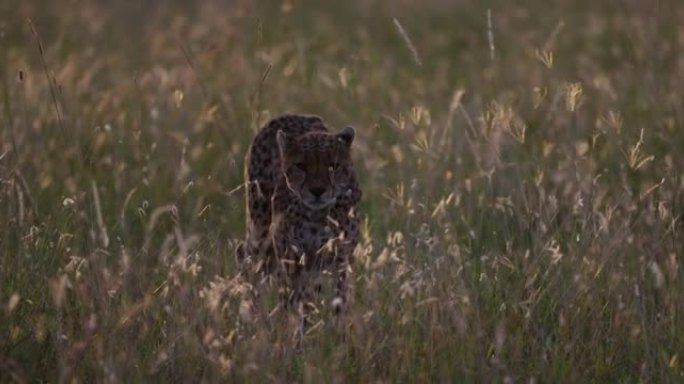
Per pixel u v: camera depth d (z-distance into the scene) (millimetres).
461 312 19141
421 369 18406
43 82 32688
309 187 21562
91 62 38406
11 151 24984
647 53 35938
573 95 21656
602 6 49250
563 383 18391
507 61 39375
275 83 34156
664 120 28672
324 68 38000
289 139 21906
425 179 24906
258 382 17625
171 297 19422
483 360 17969
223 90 31844
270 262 22188
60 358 17859
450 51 44938
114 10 48781
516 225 23109
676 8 42875
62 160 26797
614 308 20047
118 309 18969
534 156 24828
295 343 18938
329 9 52500
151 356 18391
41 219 22594
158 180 26906
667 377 18312
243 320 18641
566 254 21500
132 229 24484
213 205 25922
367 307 19297
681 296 20031
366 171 27719
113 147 28031
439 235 21578
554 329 19547
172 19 46312
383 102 32844
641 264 21000
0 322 18953
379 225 24266
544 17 47656
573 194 23297
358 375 18234
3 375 17969
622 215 22797
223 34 38312
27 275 19906
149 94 31938
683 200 23000
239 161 27141
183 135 27953
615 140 26922
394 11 51344
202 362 18234
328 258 21797
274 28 42281
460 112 30016
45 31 44531
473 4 52062
